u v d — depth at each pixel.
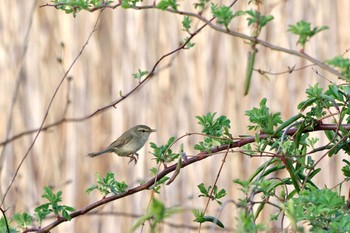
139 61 13.90
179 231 12.88
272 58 13.76
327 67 4.83
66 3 5.75
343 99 5.75
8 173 13.51
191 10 13.56
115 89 13.95
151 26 13.92
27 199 13.43
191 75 13.76
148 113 13.78
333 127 5.75
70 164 13.92
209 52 13.77
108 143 13.89
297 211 4.66
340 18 13.95
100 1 5.99
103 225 13.46
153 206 4.14
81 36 14.22
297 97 13.65
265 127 5.79
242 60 13.70
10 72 14.30
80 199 13.84
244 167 13.38
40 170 13.85
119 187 5.99
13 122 14.11
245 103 13.70
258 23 5.09
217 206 13.12
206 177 13.44
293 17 13.87
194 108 13.72
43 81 14.27
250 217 4.39
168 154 5.85
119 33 14.02
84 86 14.11
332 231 4.47
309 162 5.75
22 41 14.38
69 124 14.02
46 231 5.98
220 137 5.84
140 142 9.25
